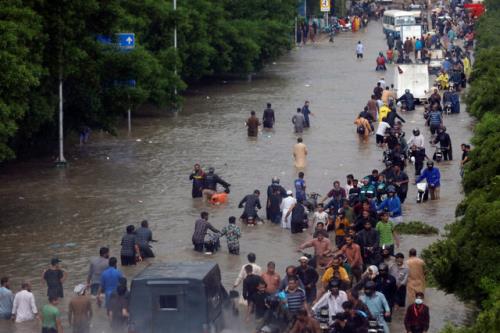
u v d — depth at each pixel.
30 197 79.38
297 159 89.25
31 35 78.81
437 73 154.62
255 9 157.00
